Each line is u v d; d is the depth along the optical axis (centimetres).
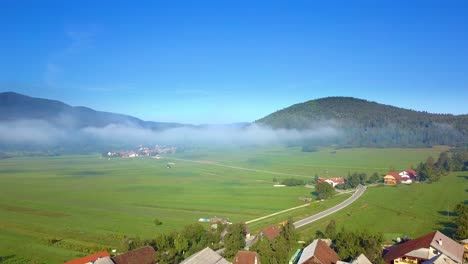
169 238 11731
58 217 17562
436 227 14188
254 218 17388
